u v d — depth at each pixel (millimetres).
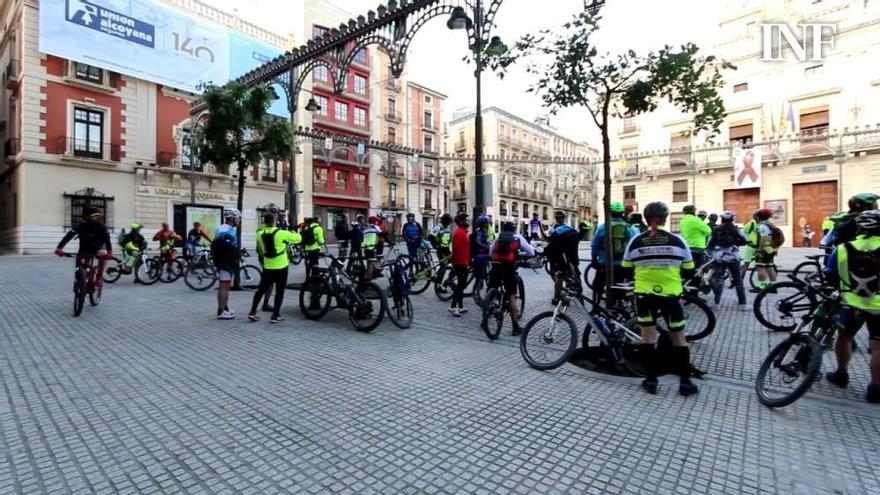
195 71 26250
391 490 2516
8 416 3412
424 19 8523
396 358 5059
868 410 3631
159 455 2867
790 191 27094
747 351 5305
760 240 8133
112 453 2883
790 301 6062
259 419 3418
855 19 25141
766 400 3713
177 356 5039
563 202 66000
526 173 56812
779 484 2586
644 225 8602
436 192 48812
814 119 26500
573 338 4648
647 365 4074
